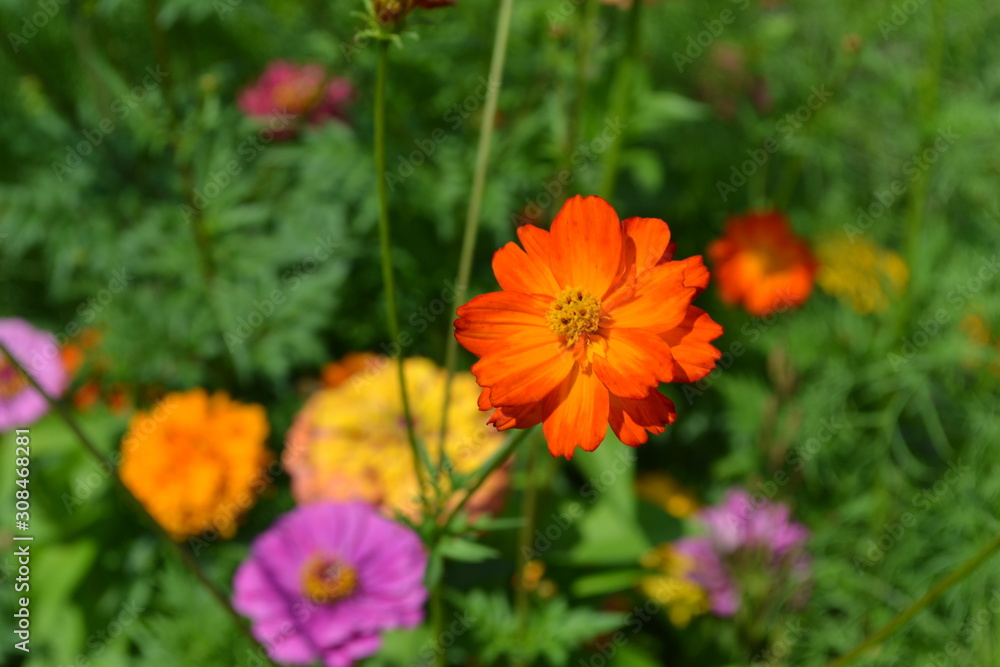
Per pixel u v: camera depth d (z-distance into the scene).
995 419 0.78
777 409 0.81
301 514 0.74
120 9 0.89
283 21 0.89
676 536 0.80
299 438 0.77
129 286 0.85
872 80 0.83
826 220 0.86
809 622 0.79
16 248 0.84
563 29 0.77
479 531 0.62
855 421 0.80
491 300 0.58
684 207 0.92
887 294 0.80
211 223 0.83
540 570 0.78
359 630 0.72
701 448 0.87
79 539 0.81
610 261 0.58
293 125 0.86
